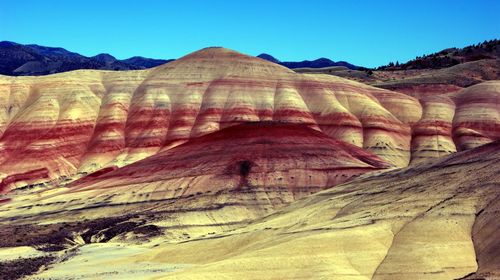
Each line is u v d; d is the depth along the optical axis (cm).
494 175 7388
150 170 11781
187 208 10356
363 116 14525
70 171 13325
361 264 6256
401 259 6203
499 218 6481
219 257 7331
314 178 11062
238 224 10025
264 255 6431
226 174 11150
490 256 6041
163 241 9275
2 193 12494
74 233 9688
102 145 13838
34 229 9994
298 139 12069
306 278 6022
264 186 10869
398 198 7762
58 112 14338
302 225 7912
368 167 11481
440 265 6028
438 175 8088
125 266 7412
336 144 12394
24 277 7244
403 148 13912
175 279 5981
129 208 10638
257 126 12438
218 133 12562
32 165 13150
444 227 6631
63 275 7175
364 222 7138
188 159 11856
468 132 14262
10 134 13788
